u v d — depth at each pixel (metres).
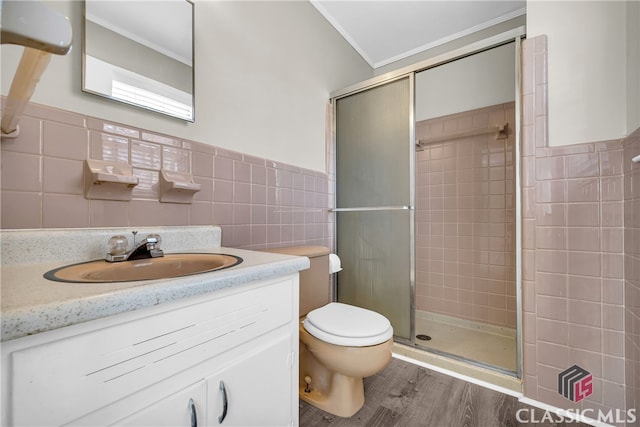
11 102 0.55
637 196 1.11
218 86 1.36
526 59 1.43
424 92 2.46
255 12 1.57
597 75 1.29
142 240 0.97
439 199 2.42
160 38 1.14
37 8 0.34
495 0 1.98
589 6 1.31
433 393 1.44
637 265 1.10
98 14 0.98
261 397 0.80
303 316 1.46
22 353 0.42
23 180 0.81
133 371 0.54
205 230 1.23
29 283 0.57
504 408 1.33
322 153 2.08
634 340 1.13
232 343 0.72
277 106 1.70
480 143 2.23
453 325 2.34
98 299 0.48
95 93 0.95
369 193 2.04
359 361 1.16
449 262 2.38
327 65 2.16
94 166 0.93
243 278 0.72
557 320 1.34
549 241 1.36
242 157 1.46
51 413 0.45
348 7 2.05
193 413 0.63
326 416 1.28
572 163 1.32
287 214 1.73
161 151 1.13
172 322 0.60
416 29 2.30
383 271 1.98
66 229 0.87
